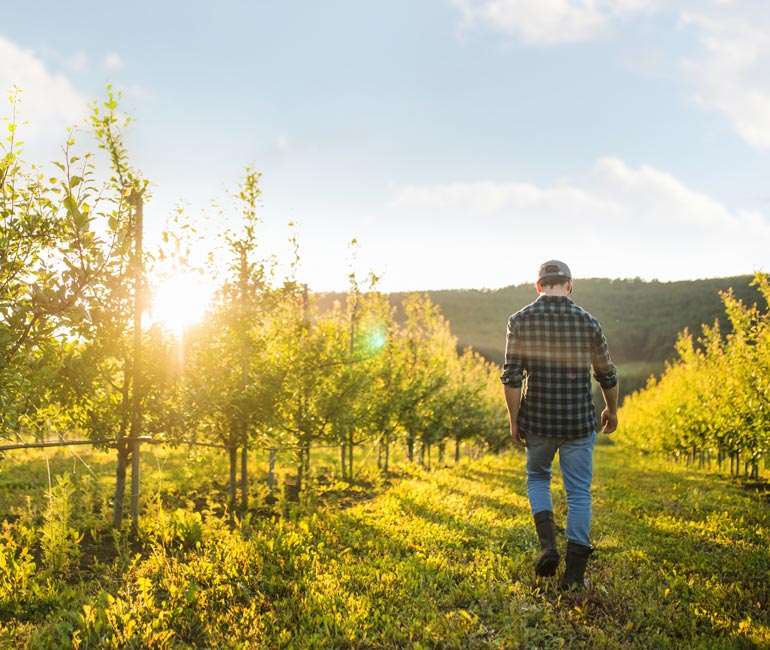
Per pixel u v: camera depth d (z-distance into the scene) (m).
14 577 4.38
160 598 4.19
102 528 6.21
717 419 14.42
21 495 8.16
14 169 4.36
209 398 6.52
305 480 10.32
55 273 4.36
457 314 117.19
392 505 7.71
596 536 6.29
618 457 23.38
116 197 5.57
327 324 10.32
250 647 3.39
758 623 3.83
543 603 4.06
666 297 105.69
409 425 13.72
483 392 19.48
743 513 8.06
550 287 4.58
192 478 9.48
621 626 3.81
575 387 4.44
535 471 4.71
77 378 5.49
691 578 4.71
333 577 4.54
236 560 4.76
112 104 5.59
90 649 3.41
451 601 4.16
